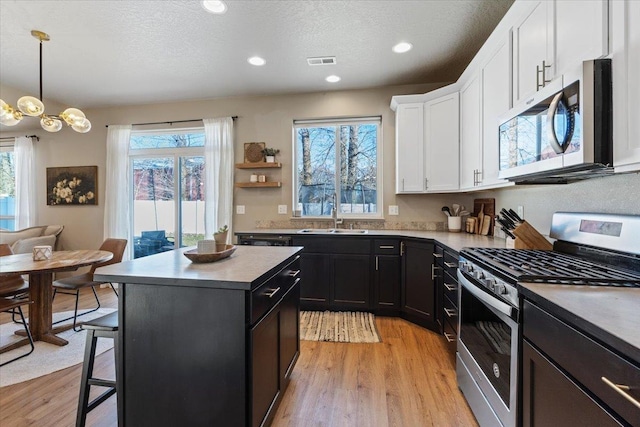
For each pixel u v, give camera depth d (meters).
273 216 4.12
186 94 4.06
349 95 3.91
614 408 0.73
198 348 1.35
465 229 3.47
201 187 4.46
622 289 1.09
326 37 2.69
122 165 4.43
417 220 3.79
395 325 3.02
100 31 2.59
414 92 3.75
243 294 1.30
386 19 2.43
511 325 1.23
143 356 1.40
